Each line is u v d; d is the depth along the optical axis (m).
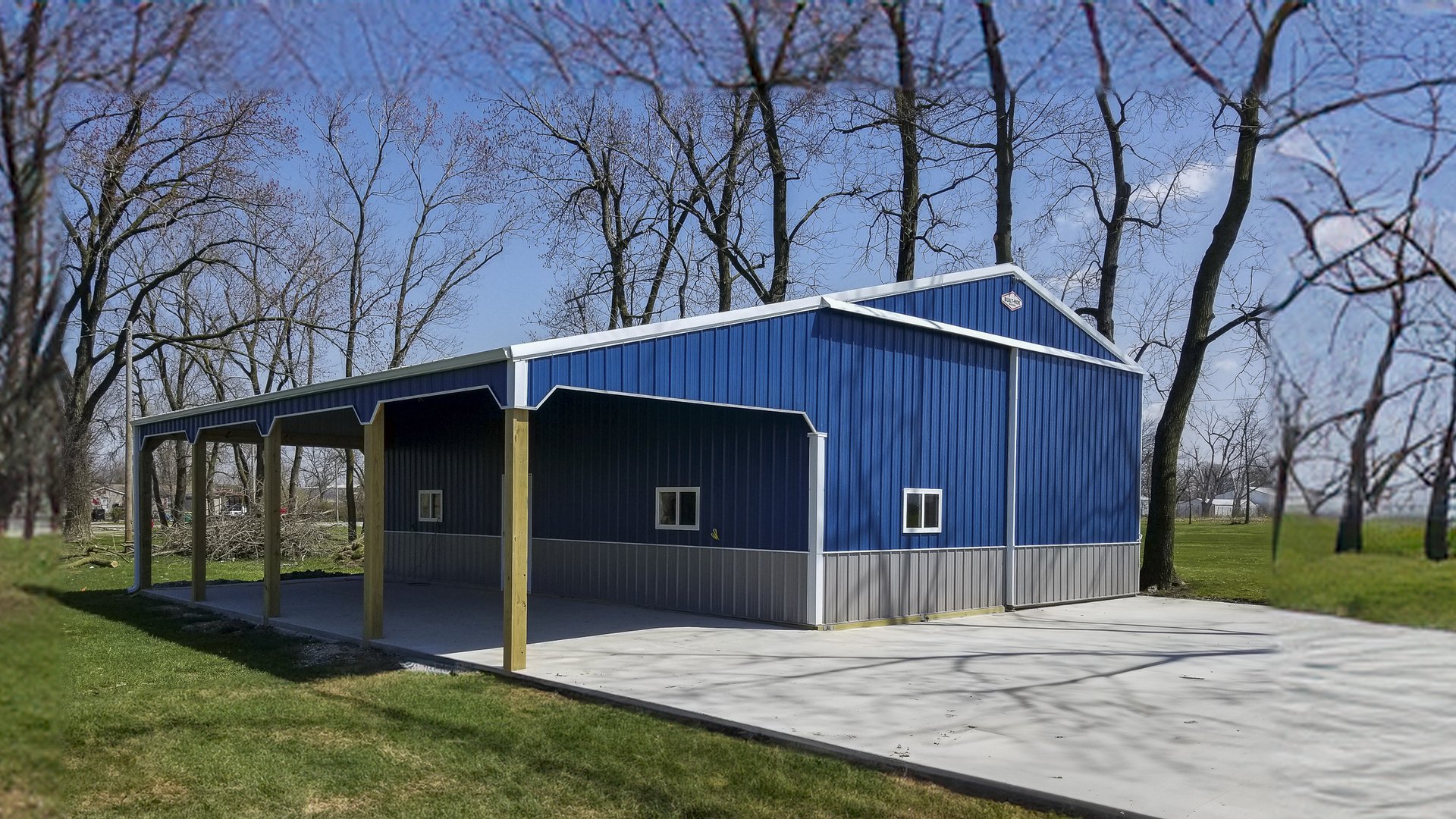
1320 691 2.03
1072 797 5.09
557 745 6.36
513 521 8.61
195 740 6.51
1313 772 2.18
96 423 35.75
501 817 5.11
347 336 31.16
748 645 10.06
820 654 9.47
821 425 11.33
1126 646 10.21
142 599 14.67
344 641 10.57
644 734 6.60
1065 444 14.95
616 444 13.81
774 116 18.12
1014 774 5.50
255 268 29.97
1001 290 13.97
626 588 13.52
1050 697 7.54
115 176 19.91
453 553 16.61
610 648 9.84
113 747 6.34
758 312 10.59
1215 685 8.06
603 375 9.15
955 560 13.03
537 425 15.23
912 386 12.55
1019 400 14.12
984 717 6.86
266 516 12.17
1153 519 17.61
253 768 5.90
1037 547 14.31
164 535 24.81
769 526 11.76
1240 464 50.66
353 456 26.98
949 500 12.98
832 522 11.43
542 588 14.84
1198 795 5.12
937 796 5.37
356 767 5.93
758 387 10.59
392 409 15.33
